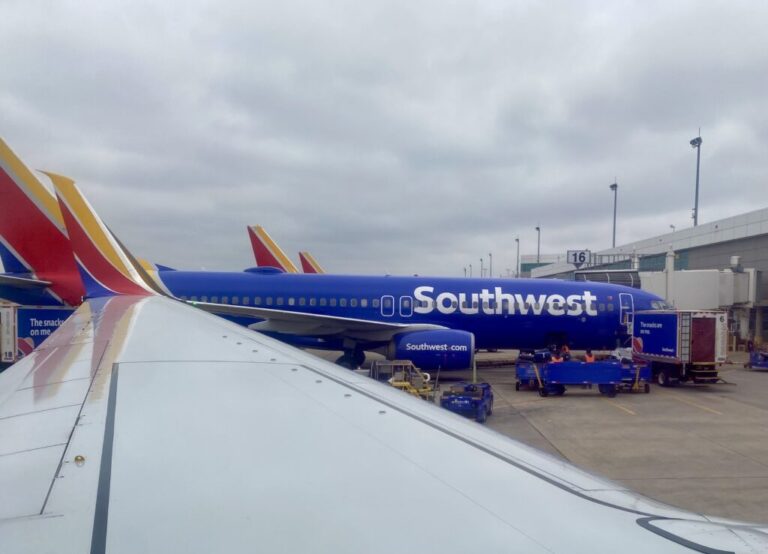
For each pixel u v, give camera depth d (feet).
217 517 6.42
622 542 6.43
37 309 53.06
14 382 13.29
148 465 7.92
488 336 74.38
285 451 8.76
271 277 74.28
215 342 19.25
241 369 14.90
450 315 73.20
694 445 38.68
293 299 72.90
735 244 118.62
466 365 65.62
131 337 19.80
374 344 71.15
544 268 265.54
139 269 44.04
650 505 8.02
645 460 35.04
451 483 7.84
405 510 6.88
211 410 10.91
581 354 88.84
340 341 71.41
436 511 6.91
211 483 7.39
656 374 70.49
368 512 6.76
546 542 6.28
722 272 107.34
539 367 61.41
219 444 8.95
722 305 107.04
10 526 5.87
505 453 9.44
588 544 6.31
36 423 9.78
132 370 14.47
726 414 49.70
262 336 22.52
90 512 6.35
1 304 60.39
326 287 73.41
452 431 10.42
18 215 52.44
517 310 73.56
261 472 7.86
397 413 11.35
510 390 63.00
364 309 72.84
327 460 8.45
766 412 50.72
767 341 109.50
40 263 52.95
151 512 6.45
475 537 6.28
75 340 19.74
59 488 7.00
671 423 45.78
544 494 7.72
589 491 8.13
